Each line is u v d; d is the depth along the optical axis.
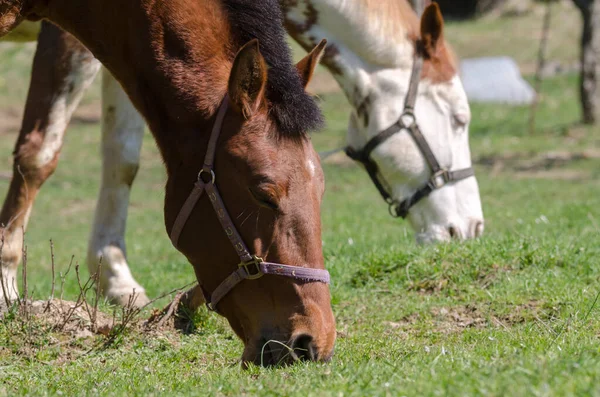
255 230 7.05
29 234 22.84
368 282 11.84
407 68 13.07
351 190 27.89
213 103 7.31
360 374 6.13
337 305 10.89
